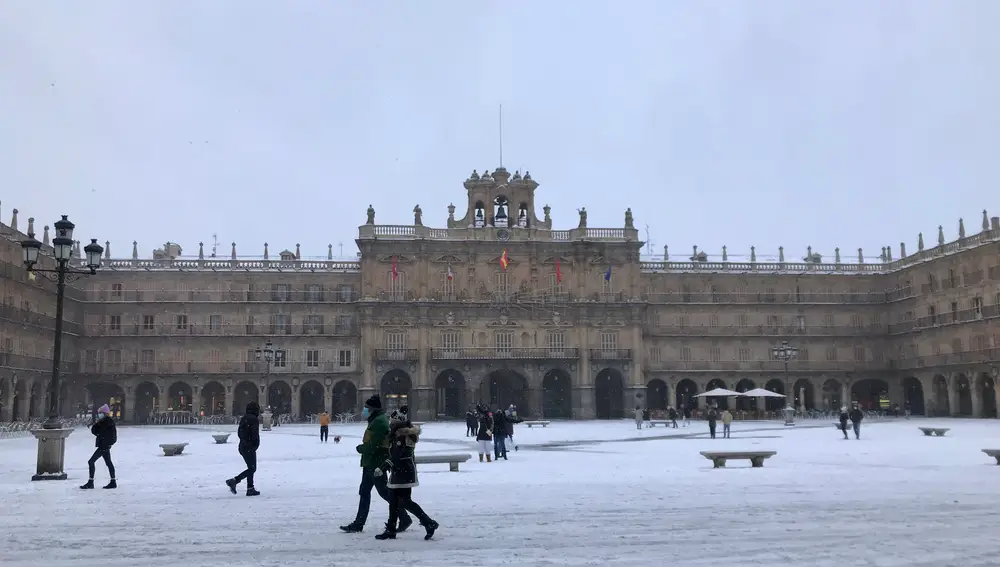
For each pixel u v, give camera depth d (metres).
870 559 13.73
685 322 111.94
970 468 30.22
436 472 30.81
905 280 110.75
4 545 15.56
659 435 60.59
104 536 16.53
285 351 105.62
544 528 17.11
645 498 21.94
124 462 36.44
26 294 92.00
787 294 113.81
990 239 94.69
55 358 29.31
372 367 103.25
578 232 107.56
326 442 53.28
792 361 111.94
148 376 103.88
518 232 106.94
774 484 25.20
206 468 33.09
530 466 33.25
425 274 104.81
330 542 15.77
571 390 105.19
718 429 70.62
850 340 113.25
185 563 13.87
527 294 105.81
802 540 15.51
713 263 113.44
